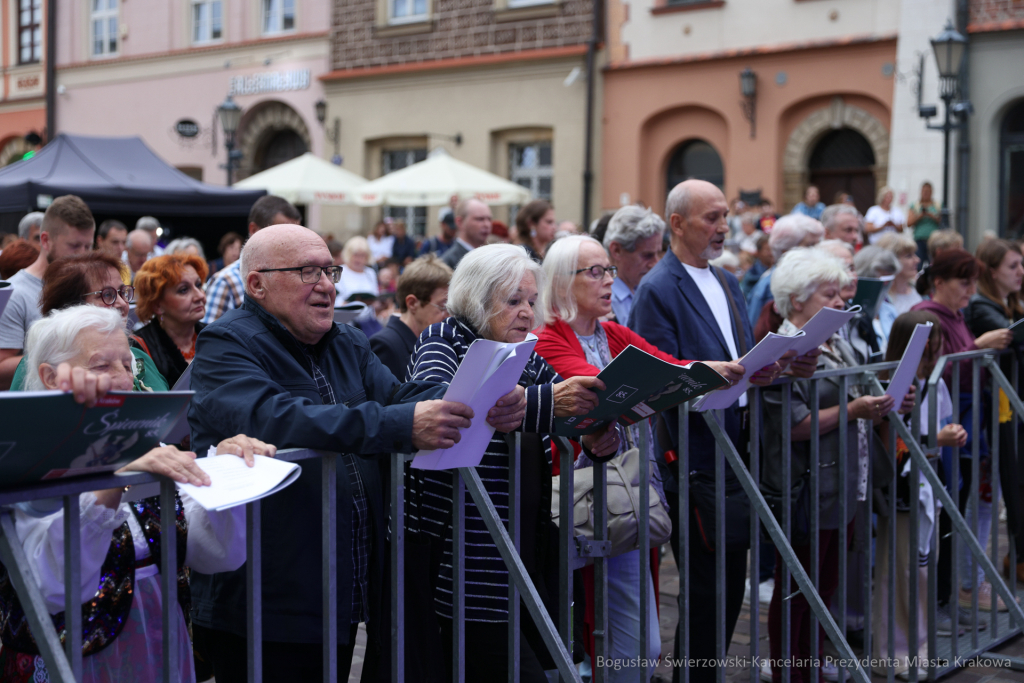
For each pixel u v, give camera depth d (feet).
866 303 15.67
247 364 7.90
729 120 49.44
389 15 59.82
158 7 69.15
